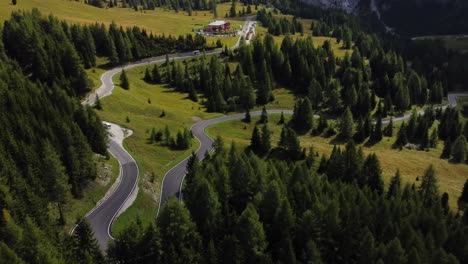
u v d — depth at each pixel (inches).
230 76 7450.8
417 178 4399.6
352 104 6884.8
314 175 3321.9
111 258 2313.0
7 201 2429.9
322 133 6136.8
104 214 3070.9
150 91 6697.8
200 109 6456.7
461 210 3902.6
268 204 2669.8
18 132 3304.6
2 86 3838.6
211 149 4667.8
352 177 3777.1
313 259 2304.4
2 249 1872.5
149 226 2310.5
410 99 7785.4
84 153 3225.9
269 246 2551.7
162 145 4542.3
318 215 2527.1
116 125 4815.5
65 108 3929.6
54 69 5423.2
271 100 7071.9
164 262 2265.0
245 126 6013.8
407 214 2913.4
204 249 2341.3
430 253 2433.6
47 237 2258.9
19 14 7165.4
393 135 6318.9
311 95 6899.6
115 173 3693.4
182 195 3545.8
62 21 7372.1
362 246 2383.1
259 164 3304.6
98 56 7436.0
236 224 2447.1
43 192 2711.6
